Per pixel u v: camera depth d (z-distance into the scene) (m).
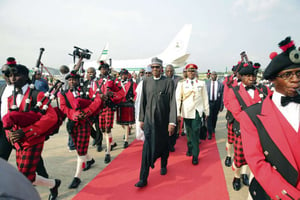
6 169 0.55
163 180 2.85
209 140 4.95
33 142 1.90
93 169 3.19
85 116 2.58
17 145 1.92
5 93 2.13
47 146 4.37
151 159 2.65
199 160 3.60
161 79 2.85
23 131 1.79
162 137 2.76
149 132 2.68
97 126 3.79
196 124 3.41
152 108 2.72
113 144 4.22
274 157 1.07
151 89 2.78
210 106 5.14
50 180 2.24
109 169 3.19
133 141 4.70
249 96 2.47
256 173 1.08
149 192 2.54
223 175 3.02
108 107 3.57
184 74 4.53
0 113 2.10
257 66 2.37
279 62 1.04
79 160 2.69
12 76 1.88
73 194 2.49
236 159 2.49
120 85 3.81
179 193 2.53
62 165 3.36
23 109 1.97
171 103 2.81
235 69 3.58
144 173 2.61
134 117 4.38
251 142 1.15
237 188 2.61
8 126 1.72
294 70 1.01
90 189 2.60
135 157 3.69
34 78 2.08
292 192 0.96
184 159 3.63
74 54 3.18
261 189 1.26
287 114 1.12
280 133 1.06
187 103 3.43
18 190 0.52
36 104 2.00
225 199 2.41
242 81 2.61
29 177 1.88
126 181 2.81
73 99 2.69
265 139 1.10
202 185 2.72
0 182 0.49
